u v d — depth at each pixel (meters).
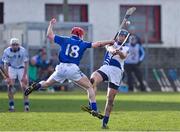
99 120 32.25
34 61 60.59
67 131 27.38
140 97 53.06
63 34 60.38
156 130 27.92
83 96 53.69
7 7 67.94
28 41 61.06
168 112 37.00
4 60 38.59
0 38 60.84
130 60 63.75
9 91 38.25
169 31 71.69
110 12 70.44
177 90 68.19
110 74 28.94
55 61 61.41
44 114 35.53
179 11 71.62
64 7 65.50
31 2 68.56
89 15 69.94
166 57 68.62
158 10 71.69
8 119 32.59
